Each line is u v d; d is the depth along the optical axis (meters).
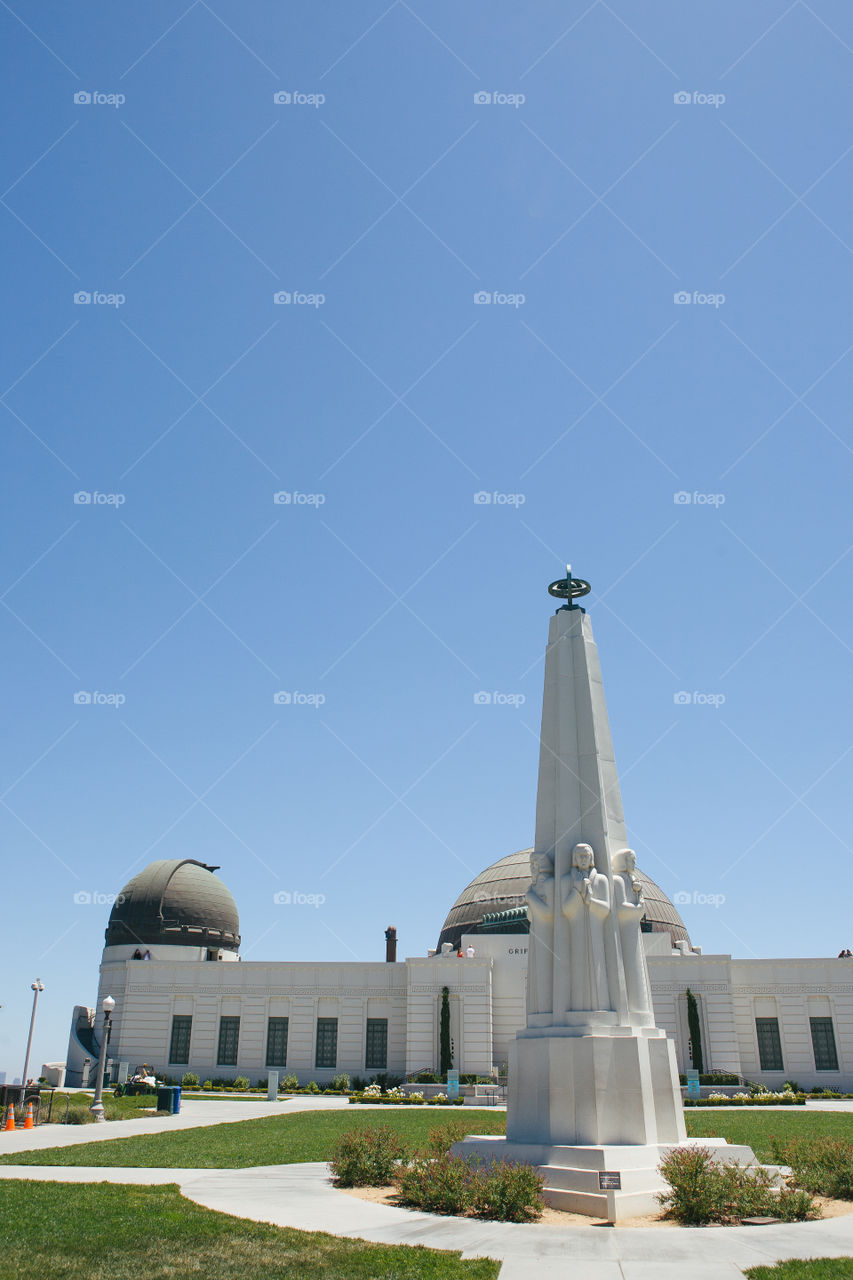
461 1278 12.88
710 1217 17.17
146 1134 31.03
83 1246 14.06
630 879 23.36
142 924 68.38
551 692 25.06
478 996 59.97
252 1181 20.94
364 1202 18.59
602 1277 13.04
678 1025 58.56
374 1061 60.97
